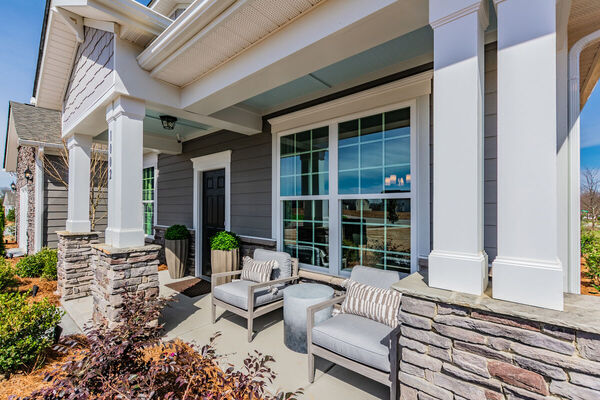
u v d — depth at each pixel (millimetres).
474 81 1496
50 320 2795
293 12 2146
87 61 3785
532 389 1232
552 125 1306
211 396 1576
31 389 2227
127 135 3082
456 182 1540
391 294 2410
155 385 1632
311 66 2461
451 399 1428
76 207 4617
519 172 1374
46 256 5801
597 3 1810
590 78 2709
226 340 2973
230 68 2805
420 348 1533
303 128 3793
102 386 1592
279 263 3617
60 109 5617
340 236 3447
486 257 1606
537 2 1348
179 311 3783
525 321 1256
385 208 3068
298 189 3900
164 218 6852
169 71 3045
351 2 1912
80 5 2713
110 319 2865
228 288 3289
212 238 4555
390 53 2738
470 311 1390
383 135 3086
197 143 5746
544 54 1329
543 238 1312
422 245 2770
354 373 2434
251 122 4242
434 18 1611
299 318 2740
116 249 2932
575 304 1338
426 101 2768
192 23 2391
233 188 4898
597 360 1120
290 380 2316
